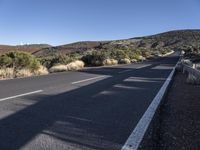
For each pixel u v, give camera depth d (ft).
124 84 52.75
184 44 623.77
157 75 74.08
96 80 59.52
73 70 96.58
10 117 25.25
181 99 37.78
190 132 22.81
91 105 31.71
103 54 145.69
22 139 19.49
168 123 25.40
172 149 18.84
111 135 20.95
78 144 18.88
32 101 33.27
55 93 40.01
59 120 24.71
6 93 39.32
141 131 22.12
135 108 30.60
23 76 72.08
